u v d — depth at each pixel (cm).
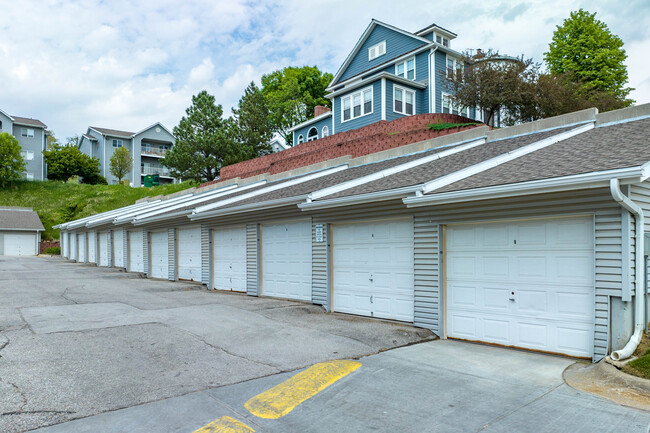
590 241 616
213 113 3772
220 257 1445
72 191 4759
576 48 3008
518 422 420
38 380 512
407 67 2733
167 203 2147
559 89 2030
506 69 2036
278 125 4575
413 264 848
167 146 6016
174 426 413
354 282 975
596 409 446
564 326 639
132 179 5631
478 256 747
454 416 437
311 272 1087
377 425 420
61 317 855
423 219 823
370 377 555
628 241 569
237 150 3491
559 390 504
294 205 1073
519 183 613
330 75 4928
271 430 411
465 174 798
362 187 940
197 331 767
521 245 691
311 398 489
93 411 440
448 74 2227
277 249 1207
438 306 788
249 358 624
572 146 806
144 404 461
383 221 919
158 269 1852
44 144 5322
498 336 716
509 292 704
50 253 3894
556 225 652
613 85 2939
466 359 635
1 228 3731
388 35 2903
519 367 592
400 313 878
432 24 2642
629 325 577
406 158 1283
